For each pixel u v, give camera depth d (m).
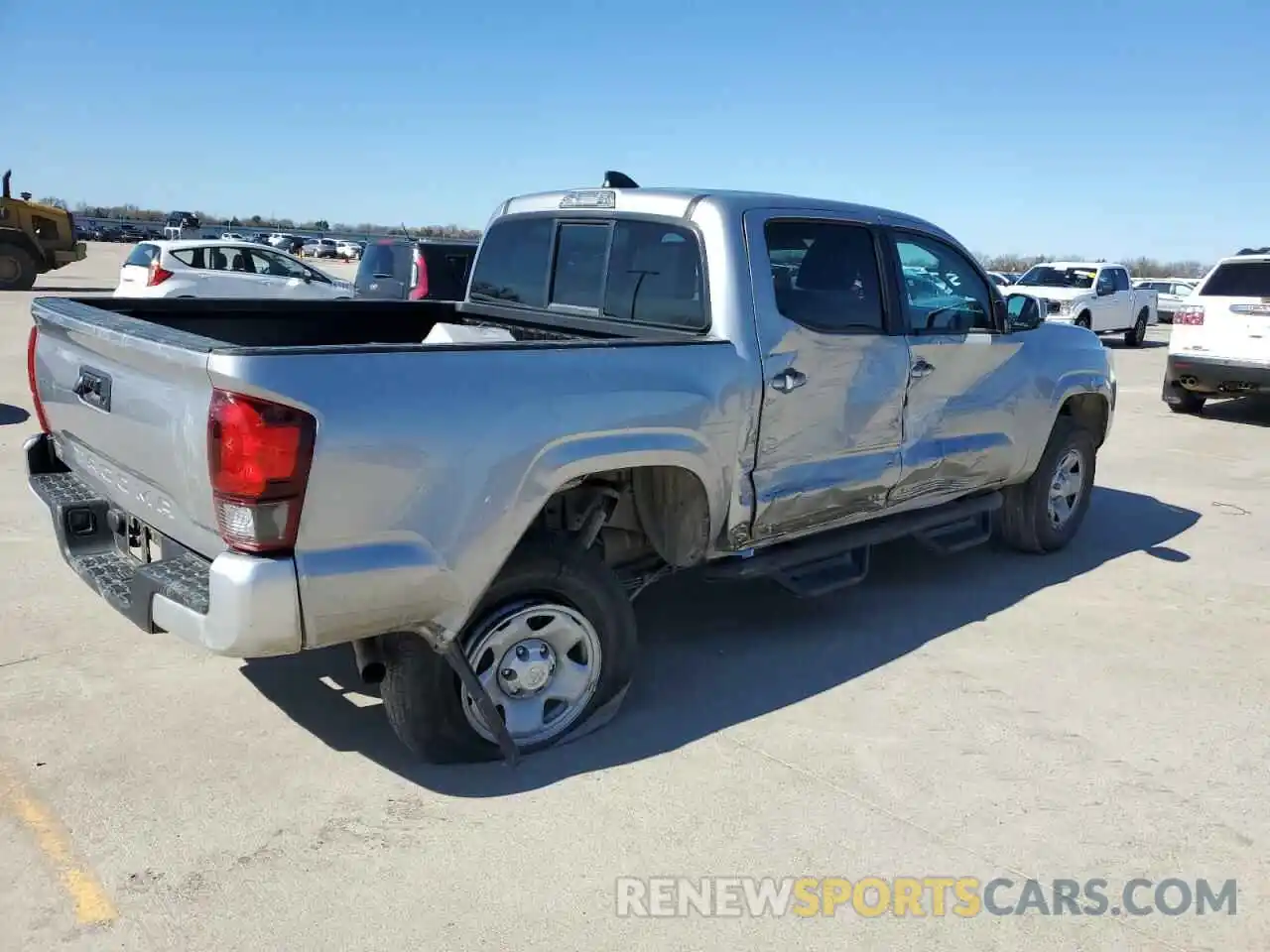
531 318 5.13
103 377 3.61
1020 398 5.70
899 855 3.22
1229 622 5.39
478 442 3.30
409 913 2.87
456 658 3.45
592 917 2.88
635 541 4.44
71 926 2.76
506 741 3.57
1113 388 6.60
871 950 2.79
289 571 2.99
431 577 3.25
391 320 5.46
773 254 4.34
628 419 3.70
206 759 3.65
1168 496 8.38
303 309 5.13
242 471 2.92
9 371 12.38
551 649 3.79
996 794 3.59
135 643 4.60
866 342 4.66
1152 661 4.82
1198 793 3.64
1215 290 11.85
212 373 2.91
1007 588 5.85
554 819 3.35
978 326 5.44
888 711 4.21
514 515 3.41
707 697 4.29
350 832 3.24
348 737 3.86
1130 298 23.80
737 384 4.10
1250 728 4.16
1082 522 7.40
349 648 4.68
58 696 4.06
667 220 4.40
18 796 3.36
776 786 3.59
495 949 2.74
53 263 28.02
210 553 3.18
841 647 4.89
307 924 2.81
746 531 4.31
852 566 4.95
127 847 3.12
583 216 4.84
